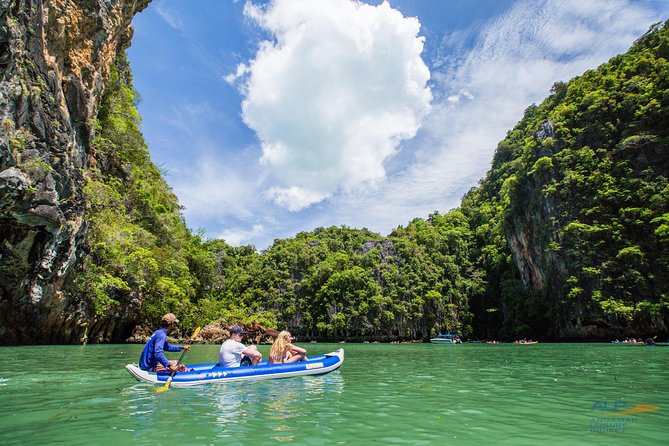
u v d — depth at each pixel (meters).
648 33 58.62
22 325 19.83
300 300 69.56
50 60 17.41
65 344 22.64
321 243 83.62
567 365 13.20
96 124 22.72
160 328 7.90
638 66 54.81
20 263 17.98
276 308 69.44
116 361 11.78
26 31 15.41
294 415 5.06
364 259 72.75
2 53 14.32
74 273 21.89
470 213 93.50
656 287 42.28
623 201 48.53
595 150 54.47
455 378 9.47
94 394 6.39
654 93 50.78
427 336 66.75
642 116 50.50
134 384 7.37
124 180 35.66
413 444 3.87
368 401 6.14
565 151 55.75
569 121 59.25
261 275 74.38
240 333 8.88
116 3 22.89
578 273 48.28
